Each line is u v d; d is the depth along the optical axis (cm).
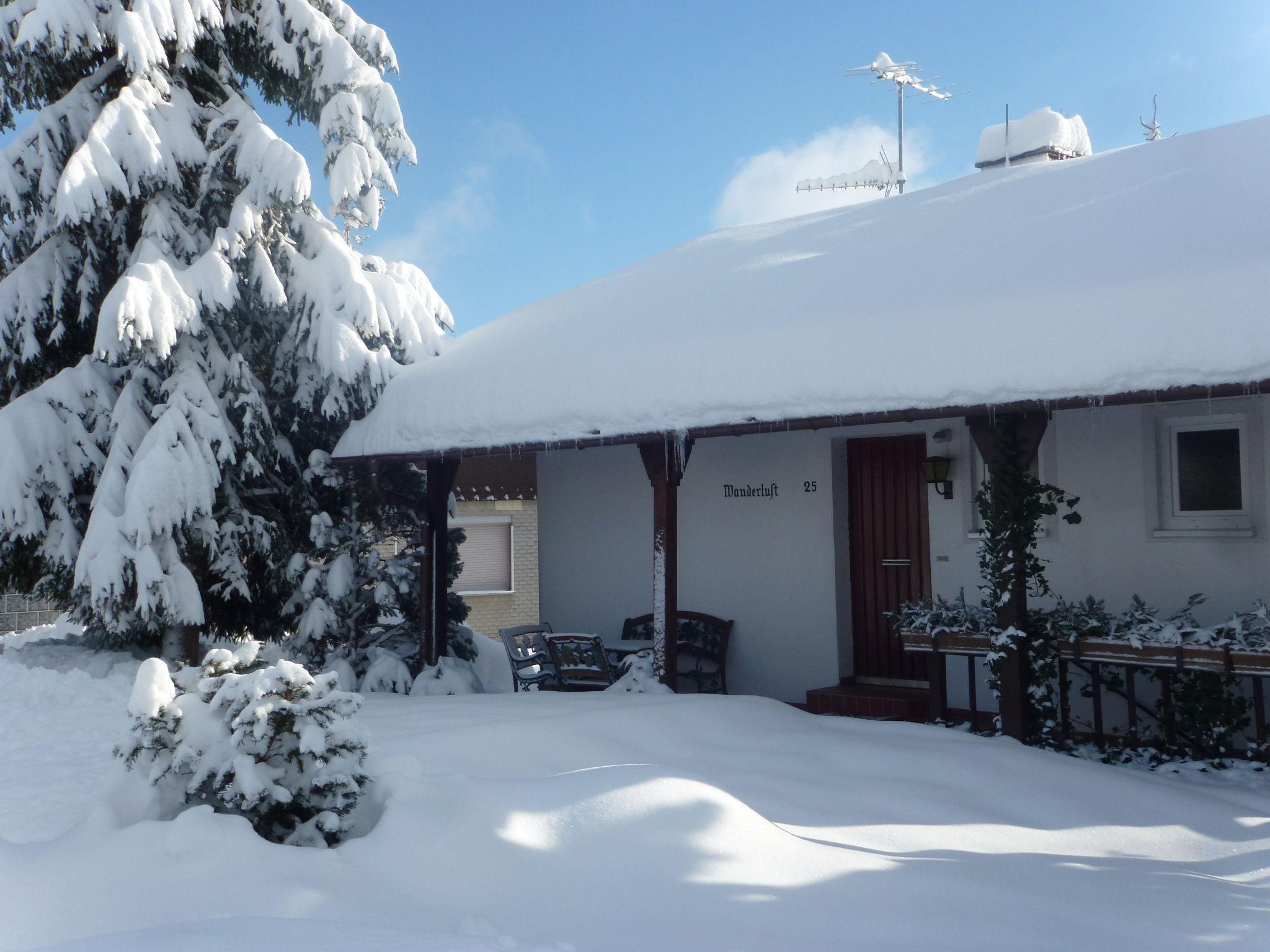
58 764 676
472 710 764
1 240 1104
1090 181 917
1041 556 851
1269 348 575
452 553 1255
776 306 863
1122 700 792
